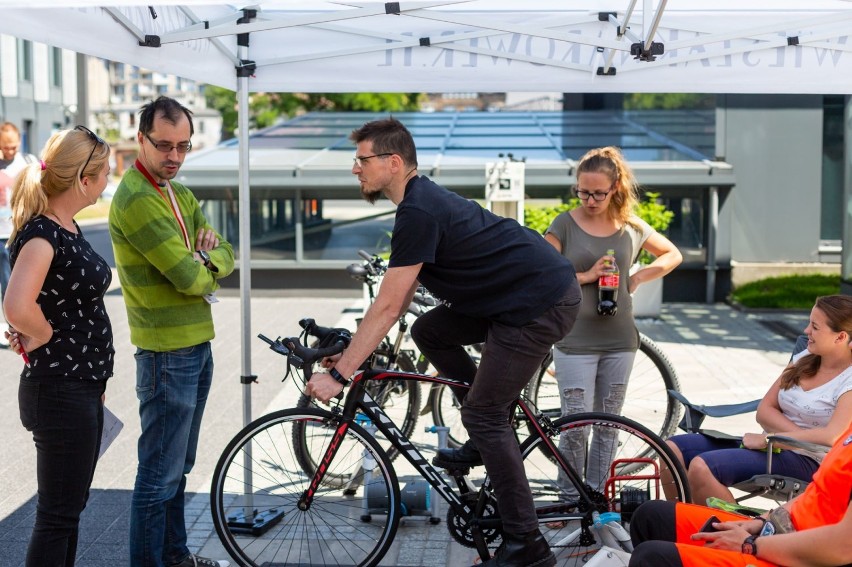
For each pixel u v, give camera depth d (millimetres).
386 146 3475
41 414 3275
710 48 4820
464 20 4043
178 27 4348
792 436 3836
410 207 3400
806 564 2848
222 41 4570
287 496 4523
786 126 13000
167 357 3740
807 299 12172
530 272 3457
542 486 4289
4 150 8695
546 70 4852
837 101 13453
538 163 13453
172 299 3740
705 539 3070
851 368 3883
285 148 15039
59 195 3279
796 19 4582
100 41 3744
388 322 3453
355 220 13359
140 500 3752
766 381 8164
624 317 4594
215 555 4336
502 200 10055
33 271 3143
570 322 3514
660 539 3361
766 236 13203
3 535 4605
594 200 4457
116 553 4387
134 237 3590
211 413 7145
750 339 10211
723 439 4152
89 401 3338
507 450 3609
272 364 8984
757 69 4812
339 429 3984
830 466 2949
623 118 18875
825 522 2936
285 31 4785
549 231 4641
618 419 4047
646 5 3926
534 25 4809
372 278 5730
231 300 13180
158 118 3609
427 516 4652
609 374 4637
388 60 4828
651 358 5418
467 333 3770
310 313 12008
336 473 4527
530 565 3633
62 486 3330
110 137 83500
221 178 13242
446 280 3506
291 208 13383
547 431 4062
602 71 4852
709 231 12859
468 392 3670
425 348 3861
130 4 3250
